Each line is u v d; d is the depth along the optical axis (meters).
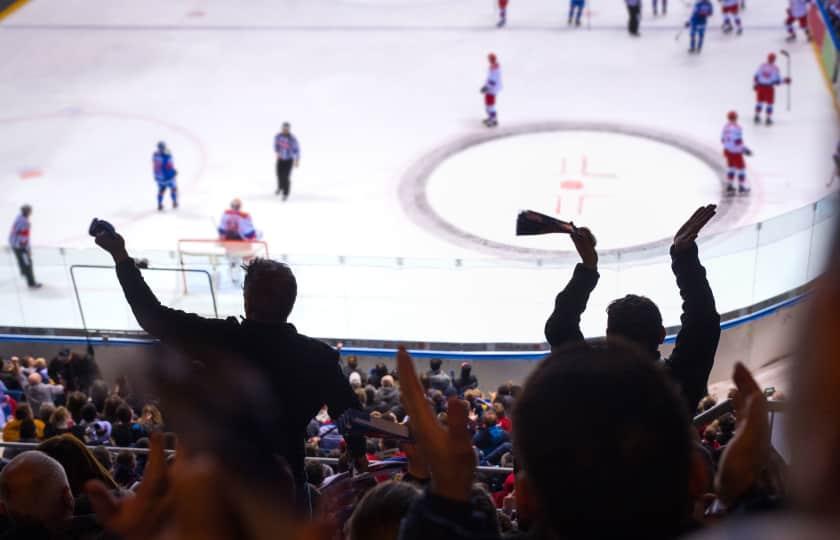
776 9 35.72
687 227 4.22
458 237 22.59
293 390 4.50
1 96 31.23
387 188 24.92
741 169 23.73
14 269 18.86
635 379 1.45
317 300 18.72
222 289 18.28
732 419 8.98
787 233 17.88
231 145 27.67
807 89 29.17
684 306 4.12
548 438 1.43
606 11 36.41
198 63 33.00
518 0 37.88
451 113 28.91
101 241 4.85
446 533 1.68
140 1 38.41
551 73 31.34
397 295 18.53
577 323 4.21
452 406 1.71
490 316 18.45
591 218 23.12
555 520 1.45
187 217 24.27
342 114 29.12
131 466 8.02
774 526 0.86
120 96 30.91
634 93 29.69
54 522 3.39
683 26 34.75
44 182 26.22
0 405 14.83
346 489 4.65
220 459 1.35
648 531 1.42
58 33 35.66
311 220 23.66
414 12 36.94
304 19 36.44
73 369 15.69
